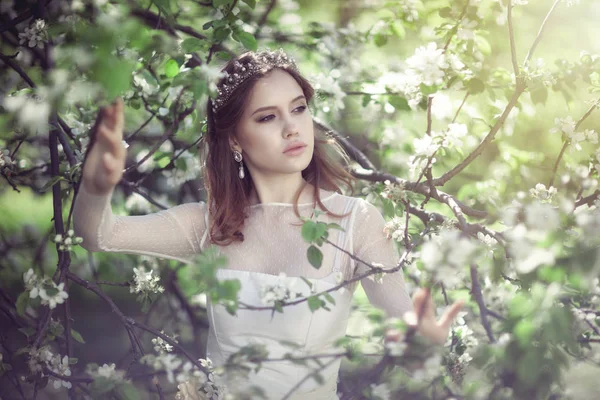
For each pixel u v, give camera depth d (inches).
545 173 103.8
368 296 82.0
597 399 71.0
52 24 91.5
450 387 74.6
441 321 65.8
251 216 86.7
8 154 103.7
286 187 86.4
